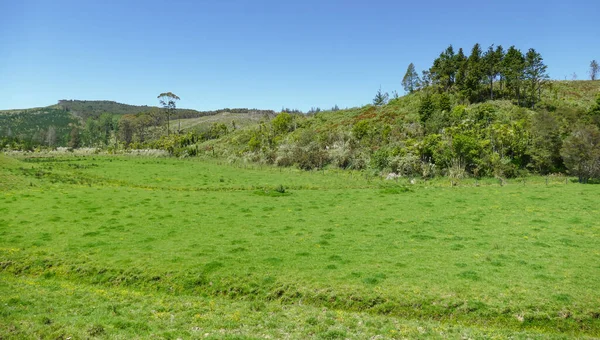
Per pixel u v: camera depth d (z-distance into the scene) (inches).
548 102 3272.6
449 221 1038.4
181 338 445.4
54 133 6825.8
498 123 2361.0
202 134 5462.6
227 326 490.6
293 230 969.5
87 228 969.5
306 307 578.2
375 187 1798.7
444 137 2288.4
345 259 743.7
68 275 707.4
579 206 1169.4
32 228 956.6
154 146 4288.9
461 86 3956.7
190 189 1749.5
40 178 1785.2
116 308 545.3
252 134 4183.1
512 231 919.7
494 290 592.7
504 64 3631.9
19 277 711.1
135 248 816.9
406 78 5521.7
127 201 1333.7
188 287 653.3
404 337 472.7
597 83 4407.0
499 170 1977.1
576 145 1733.5
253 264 722.2
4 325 466.6
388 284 625.3
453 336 478.9
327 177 2187.5
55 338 437.1
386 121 3651.6
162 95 5172.2
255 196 1501.0
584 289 588.7
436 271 671.8
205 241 869.8
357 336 472.4
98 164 2659.9
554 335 494.3
